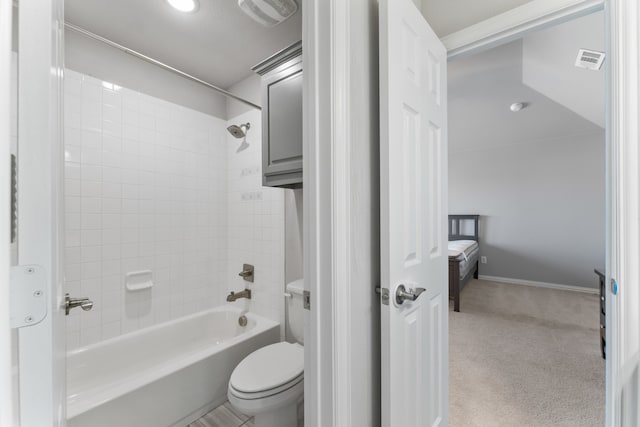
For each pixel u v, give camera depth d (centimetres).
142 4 161
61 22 61
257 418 141
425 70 111
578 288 420
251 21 176
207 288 246
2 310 34
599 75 233
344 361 79
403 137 95
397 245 89
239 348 186
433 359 120
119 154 198
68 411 121
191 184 237
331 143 77
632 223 88
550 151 441
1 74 34
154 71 216
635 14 88
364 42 94
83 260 182
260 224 231
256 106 216
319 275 79
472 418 158
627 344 89
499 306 355
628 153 89
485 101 320
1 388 34
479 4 126
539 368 210
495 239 487
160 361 207
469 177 508
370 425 94
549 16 112
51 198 43
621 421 90
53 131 47
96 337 186
